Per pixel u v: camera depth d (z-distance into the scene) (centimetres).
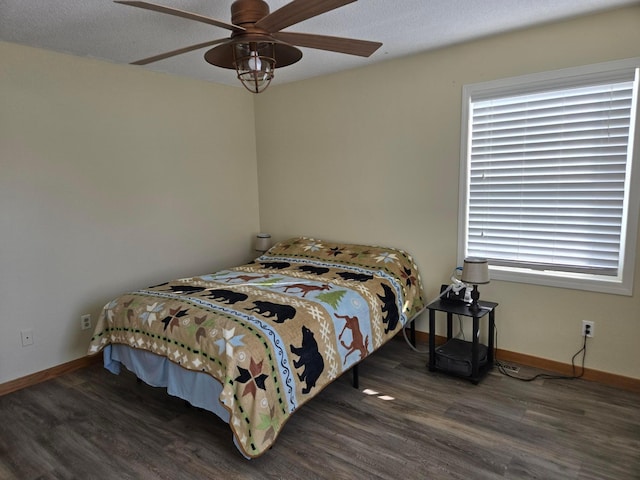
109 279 321
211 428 230
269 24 164
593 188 263
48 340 291
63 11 216
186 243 372
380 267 317
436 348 306
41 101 276
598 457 197
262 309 230
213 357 201
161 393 270
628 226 250
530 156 283
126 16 224
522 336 295
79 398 265
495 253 307
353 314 256
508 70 279
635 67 239
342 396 258
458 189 311
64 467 201
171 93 350
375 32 265
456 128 305
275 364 201
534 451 203
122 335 248
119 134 318
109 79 309
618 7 237
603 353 266
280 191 419
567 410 237
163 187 350
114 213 319
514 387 265
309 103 384
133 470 197
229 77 363
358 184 363
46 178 282
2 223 265
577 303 271
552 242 283
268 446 191
